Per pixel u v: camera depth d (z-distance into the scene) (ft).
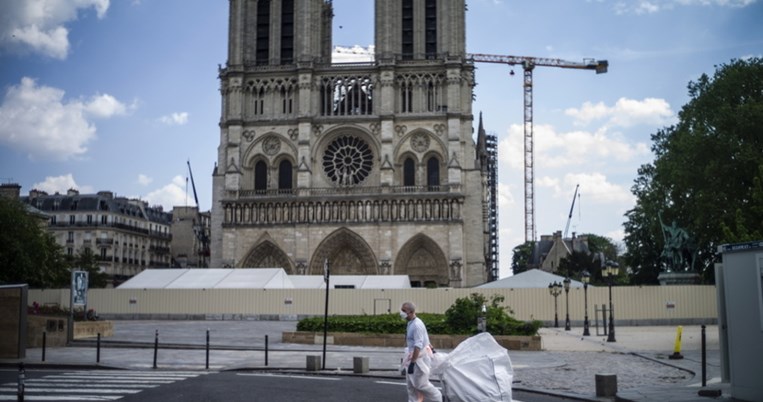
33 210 486.79
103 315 349.82
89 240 538.06
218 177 478.18
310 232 456.45
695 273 303.68
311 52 479.82
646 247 406.82
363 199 453.58
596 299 296.30
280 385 108.27
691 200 310.65
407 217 449.48
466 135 463.42
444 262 446.19
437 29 476.13
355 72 476.95
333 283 374.02
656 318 293.84
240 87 479.00
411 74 470.39
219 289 344.08
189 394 97.35
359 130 469.57
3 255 326.24
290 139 474.90
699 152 291.99
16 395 95.40
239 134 474.90
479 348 78.07
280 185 476.13
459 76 463.42
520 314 300.40
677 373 130.00
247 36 488.85
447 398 77.30
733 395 92.84
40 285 352.28
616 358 159.84
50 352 169.58
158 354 165.89
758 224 265.34
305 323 205.26
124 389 102.42
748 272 90.27
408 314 82.58
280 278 358.23
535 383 116.57
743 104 286.05
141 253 583.58
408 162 467.93
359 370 128.36
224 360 152.46
